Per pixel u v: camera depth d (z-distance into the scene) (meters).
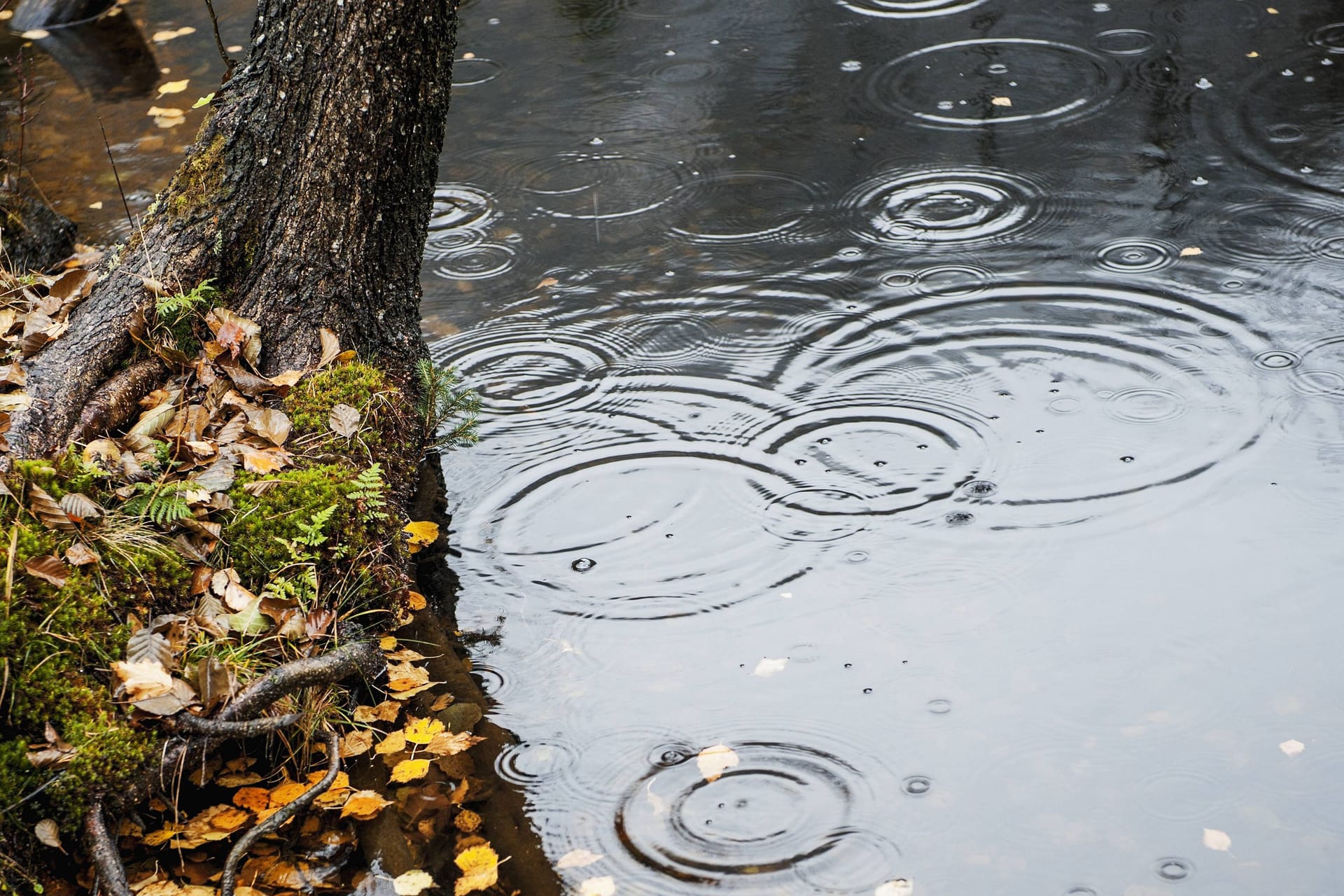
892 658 3.16
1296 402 3.96
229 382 3.64
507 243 5.36
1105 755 2.82
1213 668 3.04
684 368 4.47
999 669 3.09
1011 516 3.61
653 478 3.92
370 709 3.08
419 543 3.69
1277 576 3.30
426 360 4.16
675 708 3.06
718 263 5.09
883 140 5.93
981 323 4.56
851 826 2.69
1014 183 5.46
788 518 3.70
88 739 2.60
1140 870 2.54
